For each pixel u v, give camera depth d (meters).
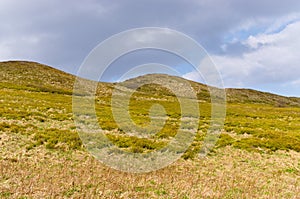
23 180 15.87
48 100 62.19
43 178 16.58
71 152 24.00
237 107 100.44
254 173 22.83
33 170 18.08
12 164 18.84
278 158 28.44
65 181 16.36
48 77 112.88
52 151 23.64
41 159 21.12
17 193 13.98
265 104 158.25
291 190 18.77
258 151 30.31
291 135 41.00
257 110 93.75
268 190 18.30
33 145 24.39
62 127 33.44
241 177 21.12
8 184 15.11
